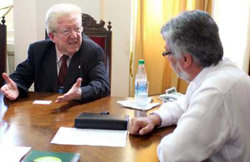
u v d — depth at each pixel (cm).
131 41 295
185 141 87
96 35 219
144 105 150
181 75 110
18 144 101
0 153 93
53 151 95
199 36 97
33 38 290
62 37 170
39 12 279
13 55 303
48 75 184
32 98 164
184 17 100
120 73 299
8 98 158
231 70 101
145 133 112
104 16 286
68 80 179
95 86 163
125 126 116
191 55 100
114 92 302
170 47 104
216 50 98
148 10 278
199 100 92
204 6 268
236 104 91
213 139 88
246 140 94
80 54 181
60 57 183
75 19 171
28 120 126
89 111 140
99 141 104
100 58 184
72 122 124
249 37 269
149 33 282
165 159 87
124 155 94
